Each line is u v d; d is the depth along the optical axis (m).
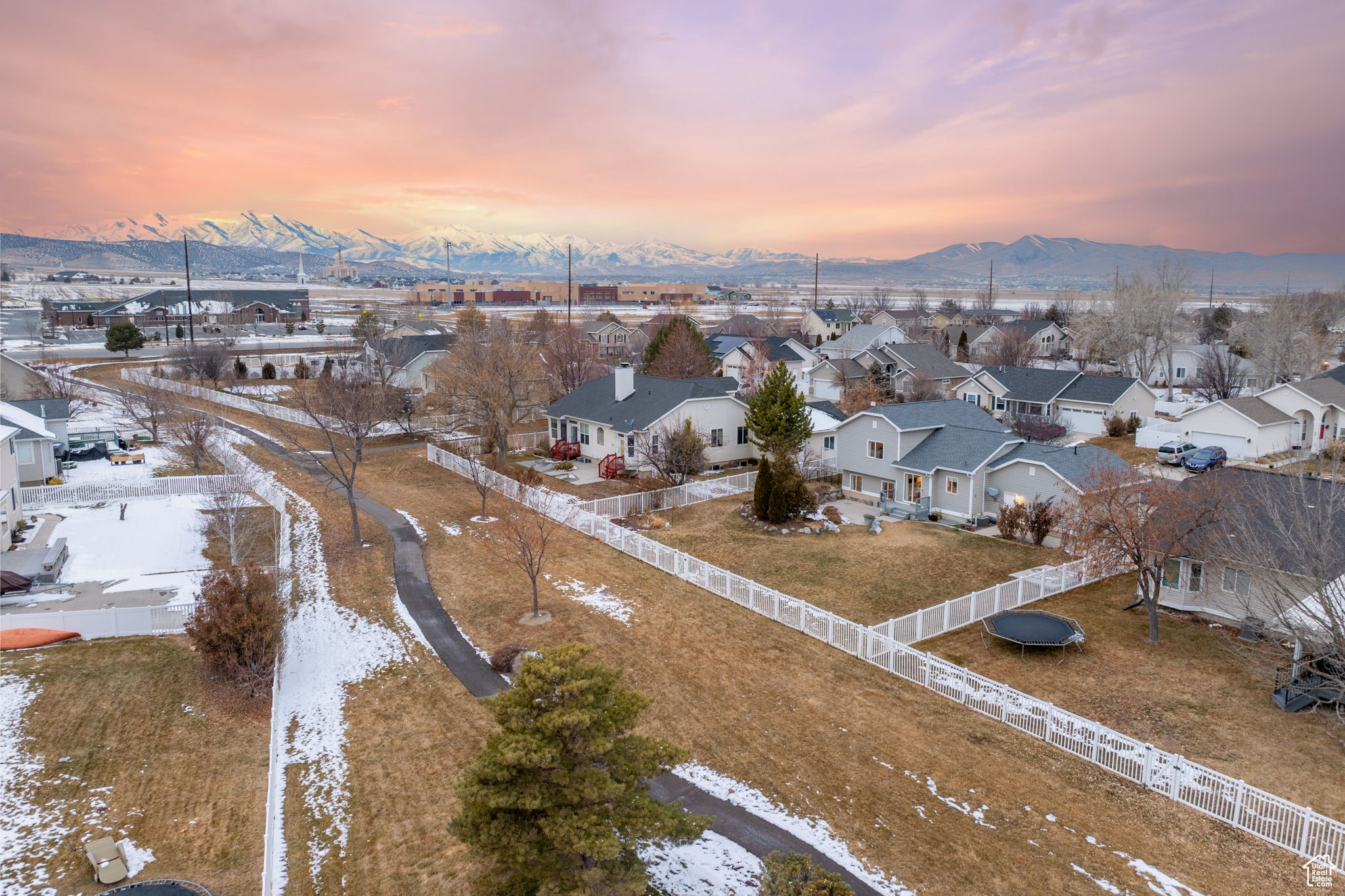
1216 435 49.03
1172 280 78.69
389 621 27.52
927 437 41.47
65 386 62.91
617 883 12.88
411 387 72.44
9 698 20.58
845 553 33.88
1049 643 23.91
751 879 15.08
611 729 13.27
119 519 37.09
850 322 125.88
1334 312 99.88
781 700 21.91
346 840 16.22
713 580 29.92
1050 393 62.34
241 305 132.62
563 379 65.25
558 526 37.53
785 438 44.34
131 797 17.23
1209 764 18.42
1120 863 15.35
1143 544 24.42
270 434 57.06
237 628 22.34
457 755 19.47
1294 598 20.70
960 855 15.66
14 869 14.66
